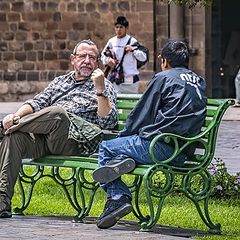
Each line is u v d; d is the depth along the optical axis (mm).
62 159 12594
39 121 12539
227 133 25953
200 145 11945
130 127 11867
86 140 12656
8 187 12594
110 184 11719
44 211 13836
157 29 39438
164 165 11586
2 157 12594
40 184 16266
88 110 12867
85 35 39656
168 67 12078
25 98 39500
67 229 11750
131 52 24188
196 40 39688
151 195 11562
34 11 39406
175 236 11523
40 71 39562
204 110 11852
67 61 39625
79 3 39500
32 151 12688
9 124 12602
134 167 11633
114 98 12961
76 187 14219
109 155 11820
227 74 42156
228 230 12477
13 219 12609
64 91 13086
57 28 39562
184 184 11812
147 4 39281
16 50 39406
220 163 16109
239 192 15602
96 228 11812
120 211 11594
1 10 39281
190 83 11828
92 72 13078
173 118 11656
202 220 12336
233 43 42938
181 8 39281
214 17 41469
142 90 38938
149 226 11617
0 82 39344
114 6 39438
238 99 33312
